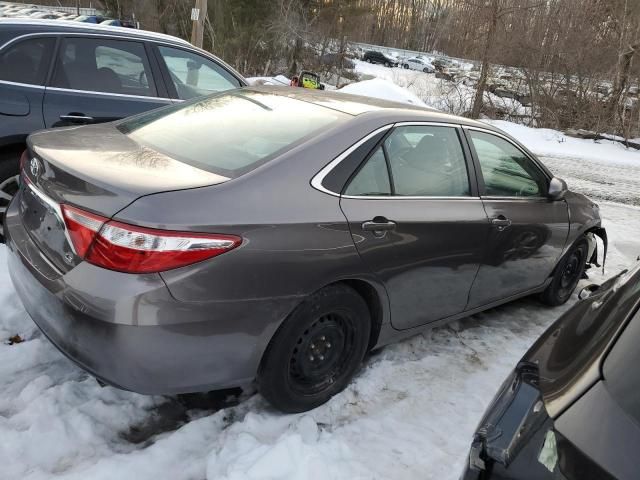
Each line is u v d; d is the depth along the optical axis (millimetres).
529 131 17594
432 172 3326
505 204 3785
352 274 2793
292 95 3443
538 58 19125
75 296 2273
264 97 3436
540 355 1724
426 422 2996
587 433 1301
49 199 2523
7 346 3148
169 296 2234
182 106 3537
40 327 2570
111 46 4840
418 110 3453
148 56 5035
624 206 9523
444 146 3461
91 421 2656
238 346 2477
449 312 3584
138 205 2232
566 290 4820
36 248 2600
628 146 17203
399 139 3166
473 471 1522
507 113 20047
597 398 1354
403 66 42938
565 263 4617
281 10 26578
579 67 18656
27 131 4301
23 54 4371
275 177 2598
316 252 2611
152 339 2246
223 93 3664
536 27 19359
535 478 1348
